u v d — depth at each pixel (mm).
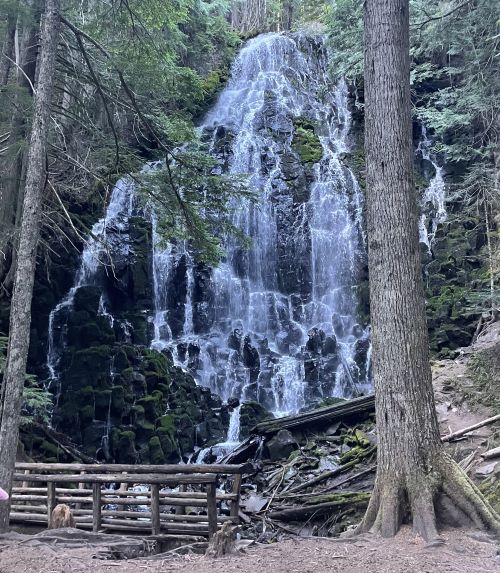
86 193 15320
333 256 18328
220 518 7168
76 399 12820
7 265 12500
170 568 5035
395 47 6875
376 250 6559
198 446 13633
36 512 7570
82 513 7500
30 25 10719
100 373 13305
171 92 11477
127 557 5957
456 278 15758
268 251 18375
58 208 12641
